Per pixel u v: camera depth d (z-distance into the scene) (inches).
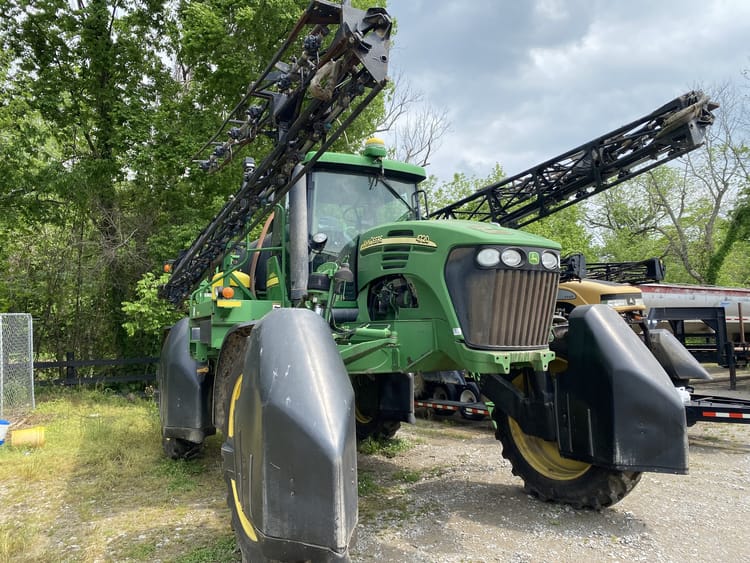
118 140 449.4
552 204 260.2
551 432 170.2
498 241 140.3
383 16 109.0
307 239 180.4
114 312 491.5
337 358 118.1
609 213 1270.9
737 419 217.8
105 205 484.1
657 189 1045.8
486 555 137.3
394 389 222.4
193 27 442.0
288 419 104.7
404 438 275.0
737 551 137.9
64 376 494.3
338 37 108.9
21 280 485.7
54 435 290.4
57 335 504.1
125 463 231.0
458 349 143.3
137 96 467.2
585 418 157.9
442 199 864.3
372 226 201.3
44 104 453.7
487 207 297.0
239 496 119.6
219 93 462.0
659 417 144.8
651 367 149.9
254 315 191.5
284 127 139.9
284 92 132.9
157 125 447.8
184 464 229.6
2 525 166.9
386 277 165.3
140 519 171.3
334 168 198.4
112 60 467.8
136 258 474.9
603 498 159.5
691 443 261.3
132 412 361.1
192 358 221.6
